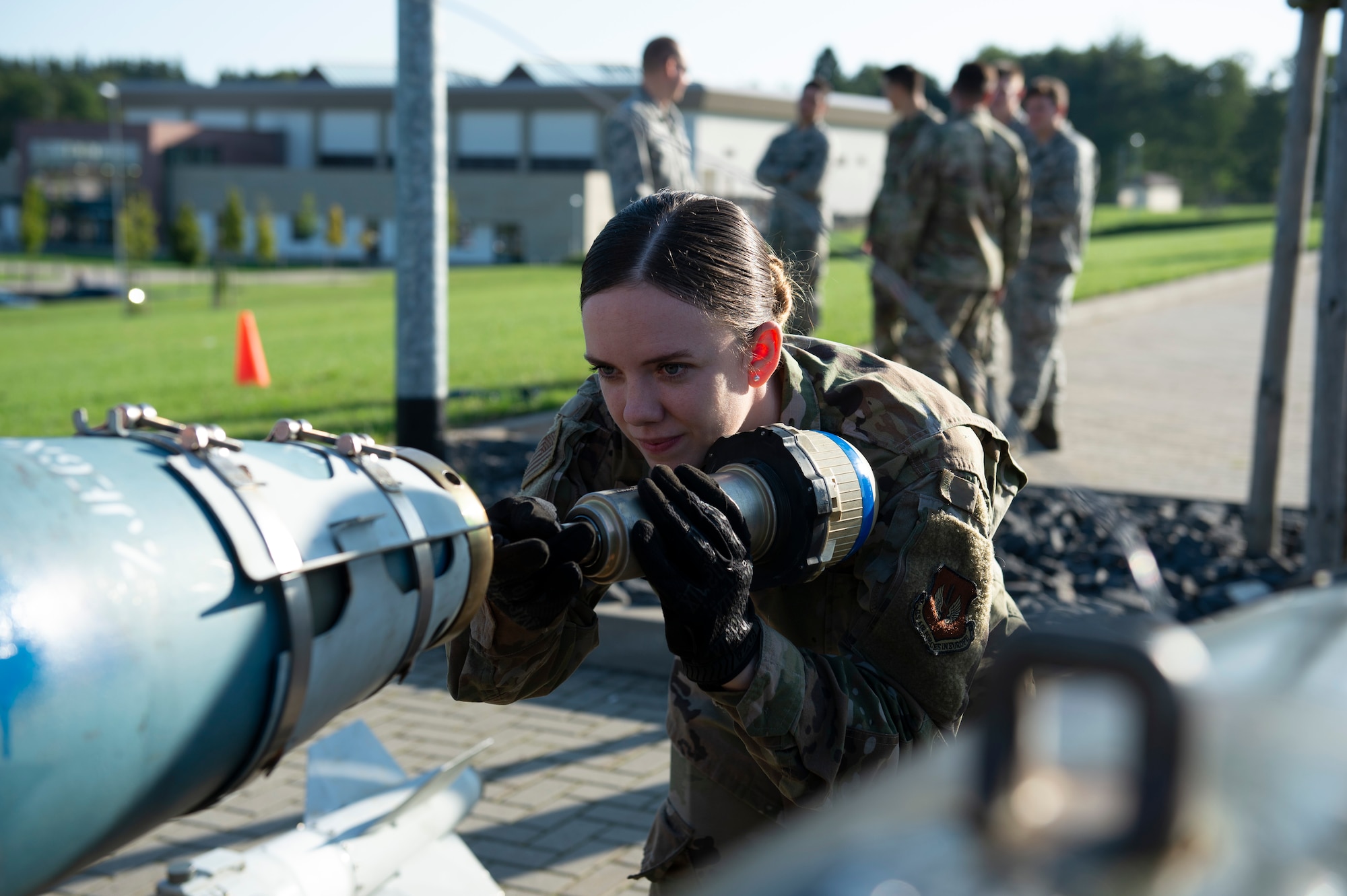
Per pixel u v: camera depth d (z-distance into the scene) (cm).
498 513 138
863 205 6069
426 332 720
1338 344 550
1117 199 9762
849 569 167
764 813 181
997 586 169
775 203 1209
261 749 130
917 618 155
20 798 105
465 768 312
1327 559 561
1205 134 10250
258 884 238
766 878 48
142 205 7506
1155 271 2683
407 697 489
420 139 700
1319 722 52
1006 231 776
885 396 164
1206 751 47
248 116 8175
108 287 6109
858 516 149
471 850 361
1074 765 46
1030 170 874
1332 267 545
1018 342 878
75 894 338
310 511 134
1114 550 600
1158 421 1048
